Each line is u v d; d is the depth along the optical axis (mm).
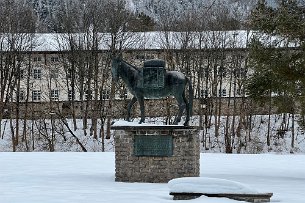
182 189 16766
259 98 26328
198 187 16797
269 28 25234
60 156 37250
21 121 71938
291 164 32156
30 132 66312
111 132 65312
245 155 40844
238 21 70625
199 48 66562
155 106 66688
